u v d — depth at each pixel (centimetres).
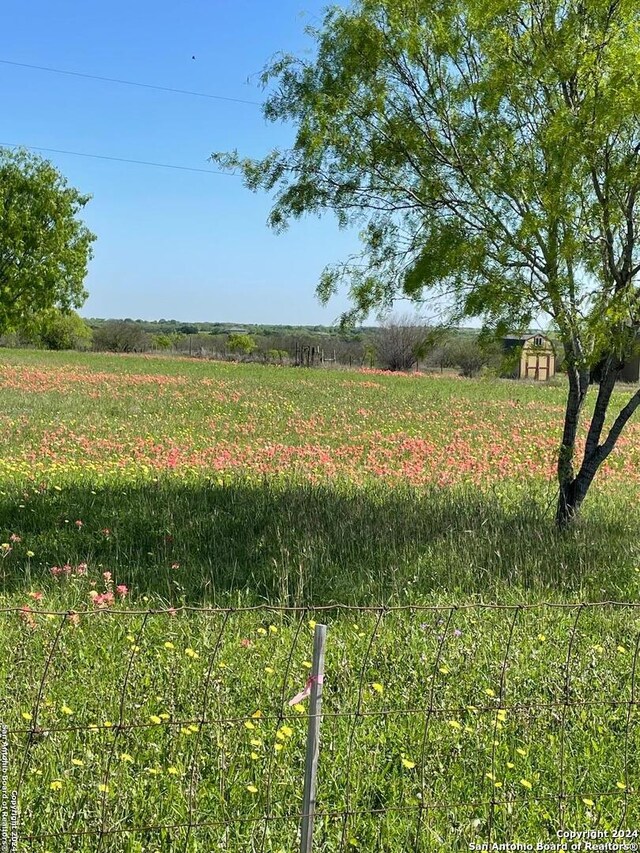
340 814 427
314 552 890
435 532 995
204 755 480
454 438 2125
